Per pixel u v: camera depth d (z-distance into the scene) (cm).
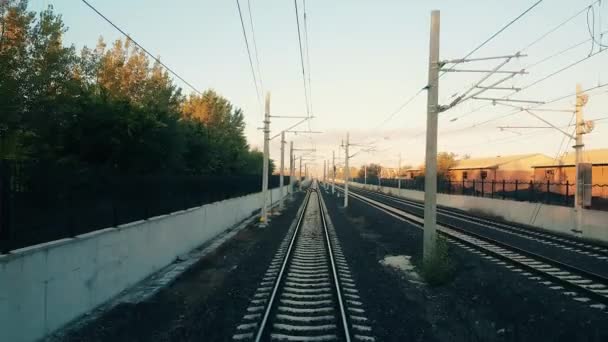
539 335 751
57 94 1541
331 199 5659
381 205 4375
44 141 1411
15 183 657
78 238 796
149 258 1159
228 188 2492
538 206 2633
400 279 1173
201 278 1147
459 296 1002
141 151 1466
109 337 701
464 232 2133
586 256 1553
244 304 894
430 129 1334
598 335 748
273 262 1370
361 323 780
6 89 1359
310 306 889
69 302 765
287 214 3422
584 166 2120
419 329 766
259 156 5888
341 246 1734
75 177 820
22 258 638
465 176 6238
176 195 1481
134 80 2673
